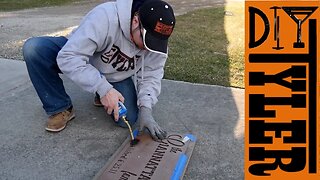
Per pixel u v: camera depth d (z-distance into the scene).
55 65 2.22
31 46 2.14
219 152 2.16
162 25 1.84
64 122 2.34
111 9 2.04
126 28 2.03
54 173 1.93
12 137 2.25
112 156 2.00
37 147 2.15
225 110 2.68
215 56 4.16
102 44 2.08
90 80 2.02
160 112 2.62
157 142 2.14
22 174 1.91
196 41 4.89
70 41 2.03
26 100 2.74
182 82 3.18
